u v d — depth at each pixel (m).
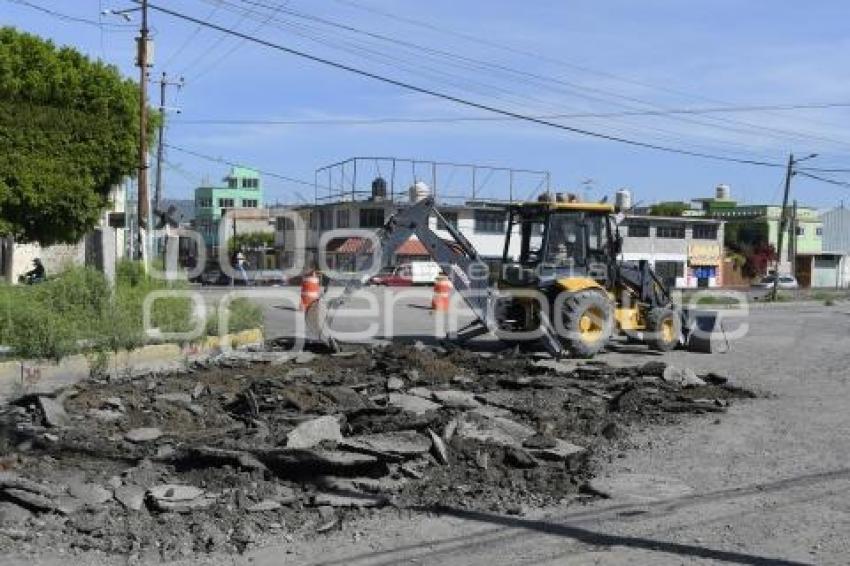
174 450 9.05
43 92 31.08
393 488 8.18
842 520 7.45
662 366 15.55
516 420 11.39
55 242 33.03
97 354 14.16
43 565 6.30
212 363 15.28
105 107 32.56
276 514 7.41
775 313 35.28
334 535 7.02
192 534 6.90
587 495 8.22
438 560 6.50
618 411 12.17
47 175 31.00
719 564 6.41
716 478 8.80
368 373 14.61
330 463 8.31
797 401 13.29
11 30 30.69
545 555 6.59
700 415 12.07
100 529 6.92
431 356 16.48
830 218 102.12
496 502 7.93
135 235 37.91
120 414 10.86
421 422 10.22
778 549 6.73
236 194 131.12
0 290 15.98
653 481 8.65
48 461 8.61
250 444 9.26
